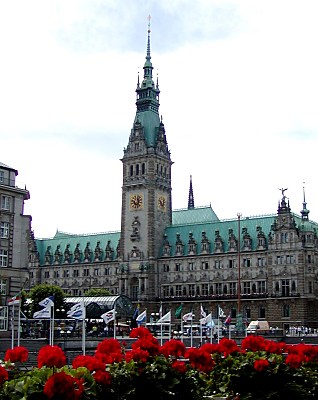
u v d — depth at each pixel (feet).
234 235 628.28
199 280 635.66
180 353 84.28
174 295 646.74
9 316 327.26
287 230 588.91
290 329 490.90
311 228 589.73
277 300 579.89
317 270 590.55
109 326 448.24
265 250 599.98
